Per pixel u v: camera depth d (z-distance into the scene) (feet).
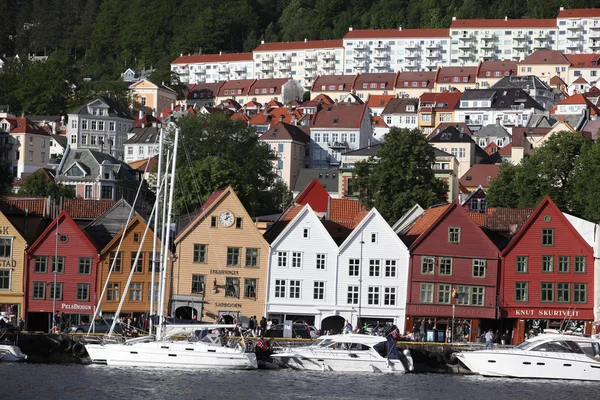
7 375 447.42
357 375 479.82
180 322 523.70
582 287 573.33
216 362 477.77
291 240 580.71
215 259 581.12
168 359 478.18
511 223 624.59
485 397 438.40
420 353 500.74
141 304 577.84
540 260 576.61
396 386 455.63
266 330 520.01
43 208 623.77
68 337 494.59
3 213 575.79
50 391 418.31
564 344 486.79
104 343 490.90
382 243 577.02
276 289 579.07
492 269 576.20
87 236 578.66
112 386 432.25
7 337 490.49
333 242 579.07
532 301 574.97
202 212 583.99
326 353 485.97
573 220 583.58
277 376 469.16
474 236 577.84
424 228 591.37
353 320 573.33
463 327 571.28
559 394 449.89
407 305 570.87
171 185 522.47
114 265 570.87
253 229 582.76
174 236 616.80
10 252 572.10
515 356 484.74
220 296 579.48
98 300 572.51
